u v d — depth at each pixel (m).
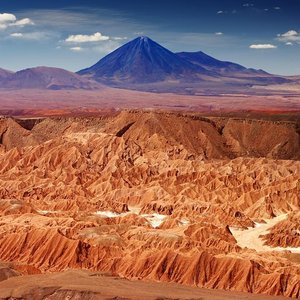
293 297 161.75
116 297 134.38
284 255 198.88
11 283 147.00
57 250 192.25
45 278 150.75
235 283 170.62
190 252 186.75
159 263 178.50
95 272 160.25
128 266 181.88
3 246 199.50
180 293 143.88
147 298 133.62
